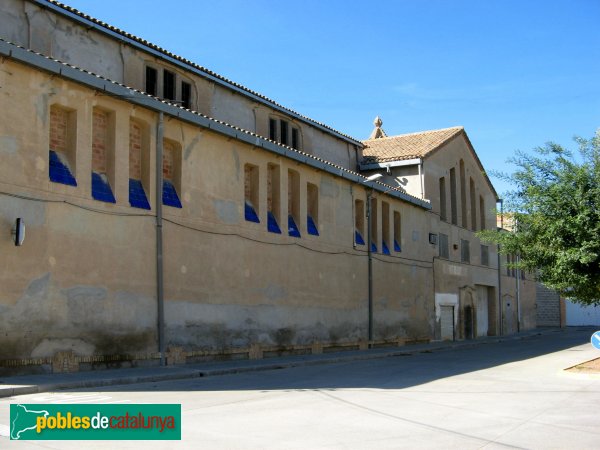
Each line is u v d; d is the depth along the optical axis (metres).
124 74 20.05
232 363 18.75
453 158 37.50
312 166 24.28
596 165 18.30
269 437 8.21
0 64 13.87
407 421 9.63
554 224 18.08
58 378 13.41
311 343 23.67
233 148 20.53
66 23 18.52
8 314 13.51
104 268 15.80
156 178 17.56
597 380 15.62
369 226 28.16
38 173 14.44
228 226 19.98
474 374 17.16
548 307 55.84
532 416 10.25
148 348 16.83
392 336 29.38
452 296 35.84
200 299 18.67
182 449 7.36
